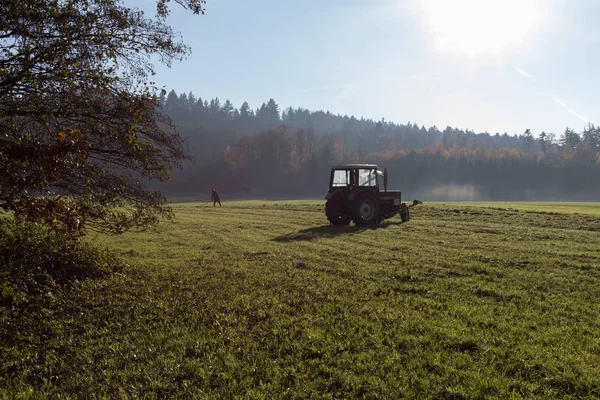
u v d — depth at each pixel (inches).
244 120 7426.2
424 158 4471.0
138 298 268.5
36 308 242.2
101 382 162.4
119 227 313.9
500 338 194.7
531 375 160.1
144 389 156.0
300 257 412.8
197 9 325.4
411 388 151.8
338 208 709.3
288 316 231.1
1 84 257.8
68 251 319.0
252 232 655.1
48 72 261.1
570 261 363.9
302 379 160.4
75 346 197.3
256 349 187.6
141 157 312.5
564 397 145.6
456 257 389.4
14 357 185.6
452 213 812.6
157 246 520.1
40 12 261.0
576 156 4387.3
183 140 335.9
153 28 315.6
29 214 236.2
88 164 277.3
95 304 256.1
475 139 6884.8
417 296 270.7
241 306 250.2
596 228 590.2
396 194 722.2
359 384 154.6
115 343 197.3
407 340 193.5
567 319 222.8
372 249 444.5
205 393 150.2
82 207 273.4
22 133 243.9
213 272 349.4
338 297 267.3
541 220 679.7
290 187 3927.2
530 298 261.9
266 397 147.7
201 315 235.5
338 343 190.2
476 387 151.3
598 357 174.1
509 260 371.6
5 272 252.8
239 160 4074.8
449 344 189.0
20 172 226.1
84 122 289.6
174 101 6914.4
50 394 153.9
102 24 287.9
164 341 200.1
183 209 1226.6
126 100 300.4
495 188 3993.6
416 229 603.5
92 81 280.1
